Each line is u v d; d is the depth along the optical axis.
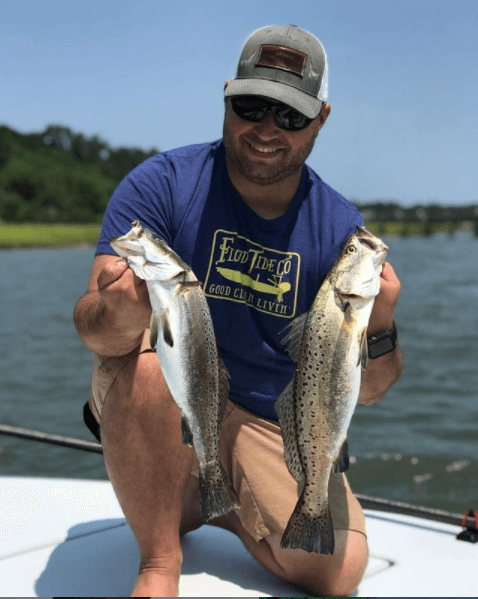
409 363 6.73
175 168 1.30
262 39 1.23
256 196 1.28
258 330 1.29
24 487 1.74
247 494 1.27
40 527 1.50
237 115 1.21
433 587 1.29
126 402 1.14
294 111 1.20
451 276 19.27
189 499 1.36
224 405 1.13
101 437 1.19
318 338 1.11
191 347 1.06
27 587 1.23
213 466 1.10
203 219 1.28
